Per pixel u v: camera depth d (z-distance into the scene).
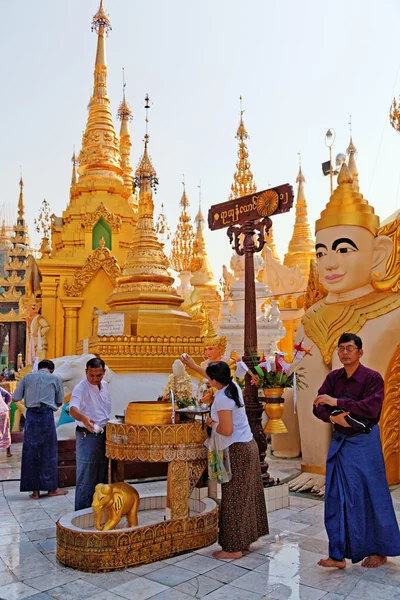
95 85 21.88
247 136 16.83
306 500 7.24
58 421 9.74
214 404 5.12
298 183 26.14
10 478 8.90
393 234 7.83
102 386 6.25
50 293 18.98
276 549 5.25
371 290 8.02
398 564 4.85
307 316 8.62
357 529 4.69
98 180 20.53
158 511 6.42
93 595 4.23
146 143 14.05
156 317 11.85
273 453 10.15
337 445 4.89
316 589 4.32
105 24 22.22
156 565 4.85
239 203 7.32
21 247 42.09
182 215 23.44
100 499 5.15
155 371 11.09
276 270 20.12
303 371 8.36
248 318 7.05
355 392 4.92
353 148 18.66
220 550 5.23
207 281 26.61
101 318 11.98
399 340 7.78
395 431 7.97
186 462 5.28
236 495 5.09
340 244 7.94
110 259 18.86
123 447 5.29
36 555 5.15
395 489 7.69
